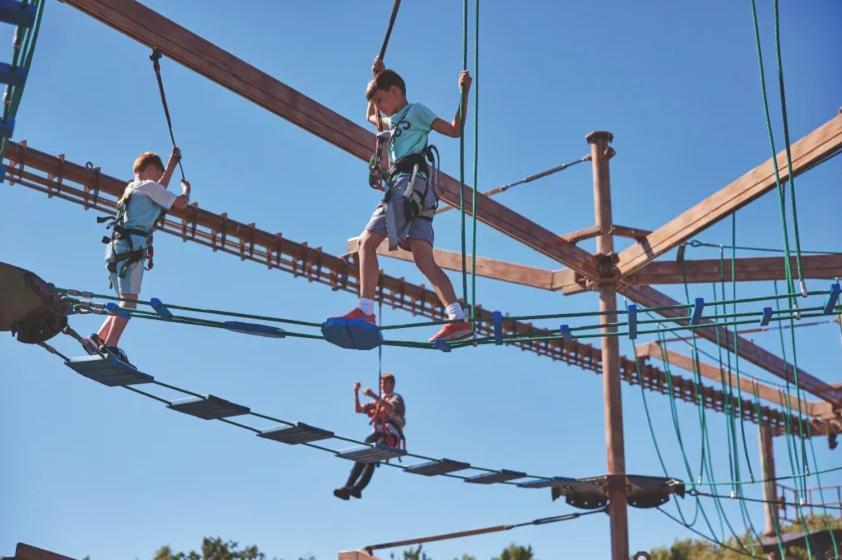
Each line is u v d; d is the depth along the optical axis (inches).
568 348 643.5
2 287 274.4
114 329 302.4
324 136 439.8
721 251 548.4
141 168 321.7
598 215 567.2
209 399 344.2
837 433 811.4
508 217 530.0
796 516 869.2
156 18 385.7
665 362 614.2
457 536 569.6
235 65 409.1
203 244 495.5
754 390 727.1
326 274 536.1
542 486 522.6
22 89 261.4
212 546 858.1
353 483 479.2
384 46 288.2
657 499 557.0
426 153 270.8
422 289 589.0
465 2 270.7
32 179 432.1
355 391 469.7
